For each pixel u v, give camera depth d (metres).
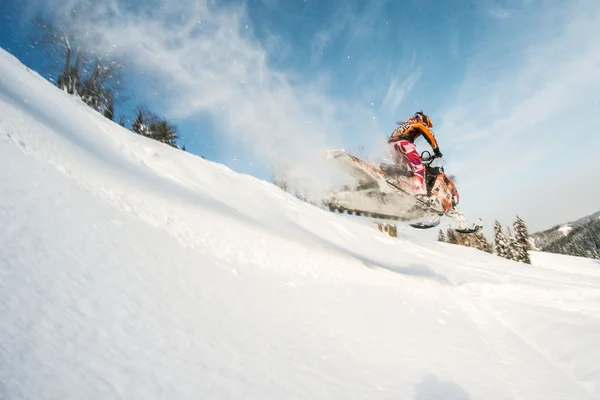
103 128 8.14
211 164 11.08
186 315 3.07
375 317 4.67
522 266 10.88
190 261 4.32
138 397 1.90
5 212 3.05
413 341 4.18
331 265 6.02
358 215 6.41
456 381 3.43
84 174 4.74
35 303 2.23
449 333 4.65
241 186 10.16
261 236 5.98
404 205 6.08
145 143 9.00
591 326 4.81
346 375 3.04
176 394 2.05
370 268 6.45
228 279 4.34
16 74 7.76
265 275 4.98
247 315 3.60
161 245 4.31
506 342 4.61
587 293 6.08
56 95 8.28
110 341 2.26
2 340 1.80
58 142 5.09
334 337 3.78
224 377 2.42
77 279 2.75
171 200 5.71
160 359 2.32
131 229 4.24
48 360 1.84
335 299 4.96
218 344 2.82
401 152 5.95
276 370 2.76
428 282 6.45
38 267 2.61
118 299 2.79
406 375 3.34
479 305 5.87
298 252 5.98
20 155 4.15
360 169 5.87
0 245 2.60
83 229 3.57
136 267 3.47
